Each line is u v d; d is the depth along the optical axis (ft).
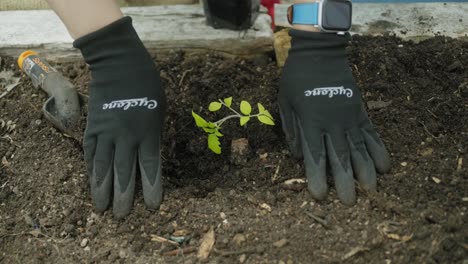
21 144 3.41
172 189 3.19
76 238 3.07
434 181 3.13
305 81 3.17
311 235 2.99
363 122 3.18
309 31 3.17
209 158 3.32
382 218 3.02
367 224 3.00
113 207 3.08
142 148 3.10
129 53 3.09
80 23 3.03
